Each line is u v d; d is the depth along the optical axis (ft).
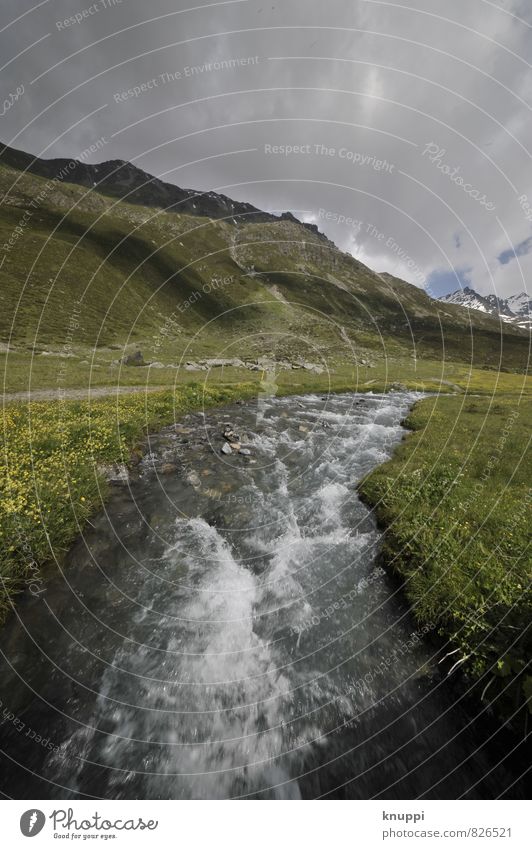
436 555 23.70
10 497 25.34
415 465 41.22
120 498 32.60
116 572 23.86
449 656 17.57
